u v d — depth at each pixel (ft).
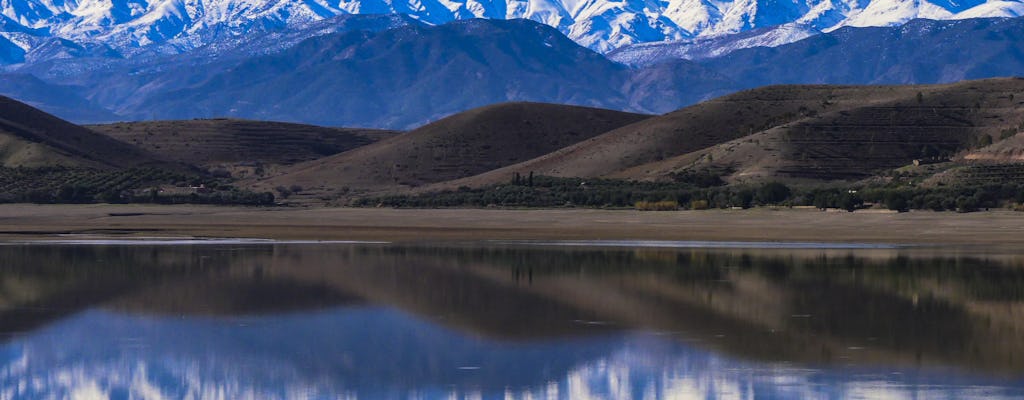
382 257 411.13
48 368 197.88
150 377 191.42
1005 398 172.35
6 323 241.55
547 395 178.50
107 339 223.30
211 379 189.78
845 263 378.32
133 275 337.31
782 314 251.60
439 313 255.91
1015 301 271.90
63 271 349.82
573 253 431.84
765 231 594.24
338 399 176.76
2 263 378.53
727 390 179.73
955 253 427.33
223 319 248.11
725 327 234.38
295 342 220.02
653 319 246.06
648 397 176.76
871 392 176.65
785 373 190.19
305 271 350.64
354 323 242.58
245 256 414.21
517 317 249.75
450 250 451.12
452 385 184.75
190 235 565.12
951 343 214.48
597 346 214.48
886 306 263.70
